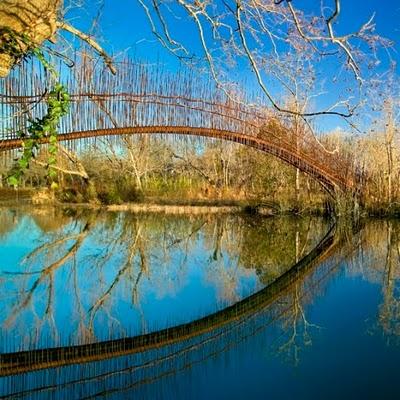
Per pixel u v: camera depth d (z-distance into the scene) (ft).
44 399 16.31
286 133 63.67
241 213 85.61
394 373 18.10
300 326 24.72
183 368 18.94
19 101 19.95
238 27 11.93
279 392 16.78
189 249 50.03
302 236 57.67
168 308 28.60
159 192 108.68
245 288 33.60
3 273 37.45
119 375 18.56
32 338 22.81
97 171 102.37
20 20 12.27
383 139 74.74
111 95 35.60
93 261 42.98
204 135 53.72
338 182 70.79
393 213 73.10
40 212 82.58
